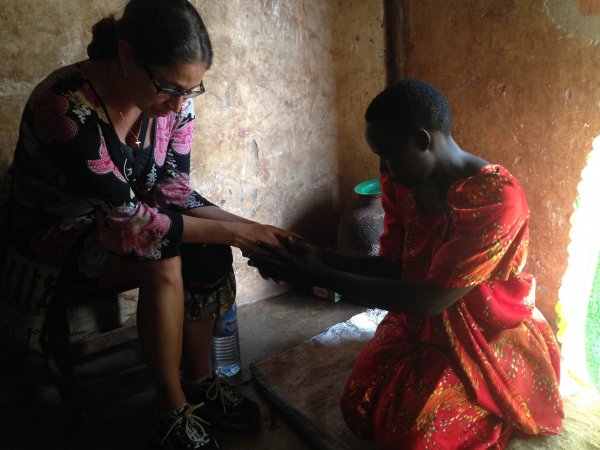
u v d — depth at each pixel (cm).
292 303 265
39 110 145
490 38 210
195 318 172
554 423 161
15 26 188
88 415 190
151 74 135
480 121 225
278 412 188
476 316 151
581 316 180
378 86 269
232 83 240
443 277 138
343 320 246
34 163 154
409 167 139
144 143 169
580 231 179
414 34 245
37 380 209
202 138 238
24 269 162
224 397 179
